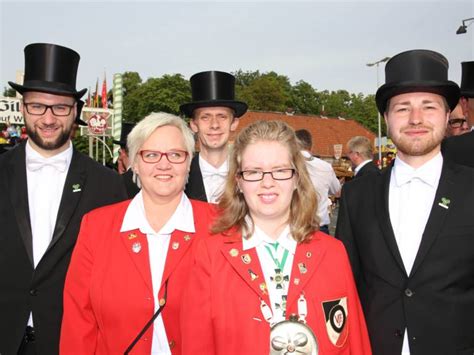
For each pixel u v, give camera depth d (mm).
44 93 3365
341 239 3084
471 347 2637
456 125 5125
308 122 49438
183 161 2795
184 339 2467
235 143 2568
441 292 2625
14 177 3350
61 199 3363
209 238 2566
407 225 2807
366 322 2838
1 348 3129
